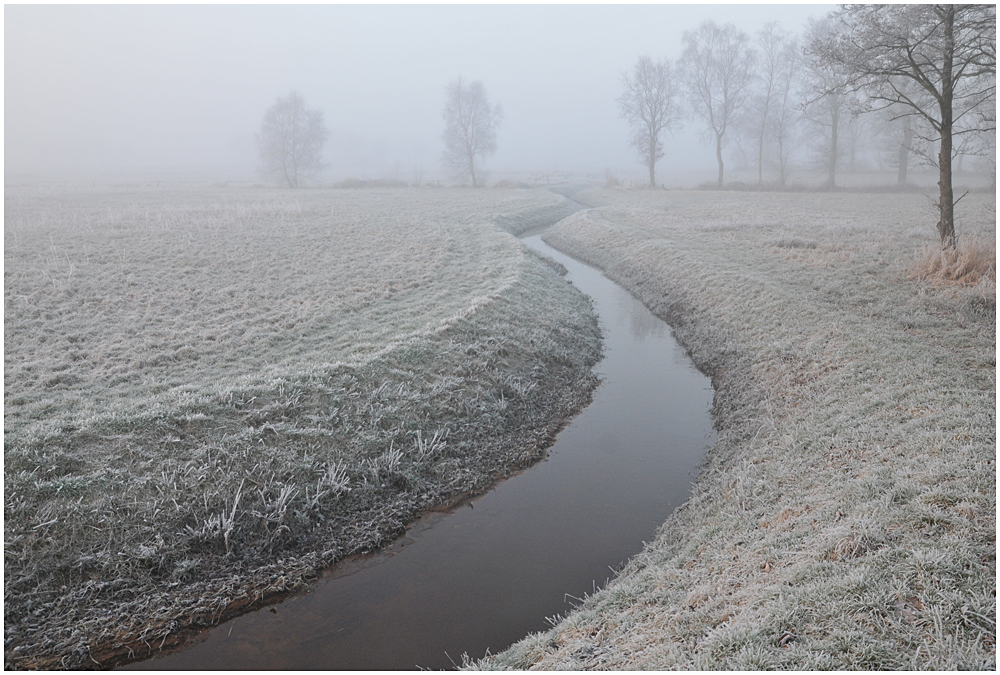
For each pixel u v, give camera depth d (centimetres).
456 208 4384
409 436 1094
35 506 775
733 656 502
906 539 597
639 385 1446
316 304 1708
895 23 1734
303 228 3077
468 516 942
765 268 2047
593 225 3400
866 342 1255
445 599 747
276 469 934
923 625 493
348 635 686
